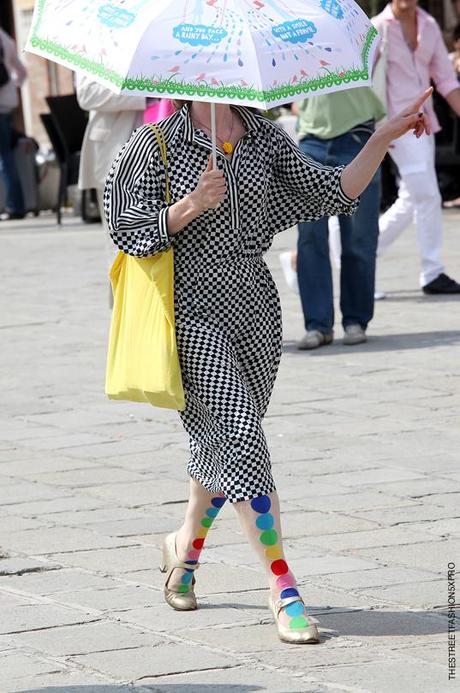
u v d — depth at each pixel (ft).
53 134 147.43
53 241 131.85
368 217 72.59
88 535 43.37
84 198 146.82
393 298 89.15
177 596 36.47
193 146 34.45
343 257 73.36
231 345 34.91
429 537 41.78
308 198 35.65
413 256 108.17
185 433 56.65
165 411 60.90
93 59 33.04
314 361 69.82
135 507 46.39
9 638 34.58
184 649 33.45
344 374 66.28
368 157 35.29
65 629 35.14
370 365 68.03
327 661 32.24
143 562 40.68
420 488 47.03
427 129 35.53
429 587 37.37
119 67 32.35
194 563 36.40
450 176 139.85
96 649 33.60
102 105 73.26
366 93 71.10
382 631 34.22
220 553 41.06
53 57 33.81
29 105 208.13
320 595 36.99
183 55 32.45
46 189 163.94
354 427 55.93
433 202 88.53
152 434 56.65
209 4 32.94
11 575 39.83
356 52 34.17
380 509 44.78
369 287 73.51
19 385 67.15
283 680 31.09
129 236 33.99
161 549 41.83
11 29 209.26
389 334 76.38
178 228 33.65
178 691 30.60
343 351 72.13
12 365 72.13
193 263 34.55
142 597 37.60
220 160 34.30
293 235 129.08
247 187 34.50
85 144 75.46
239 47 32.53
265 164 34.96
